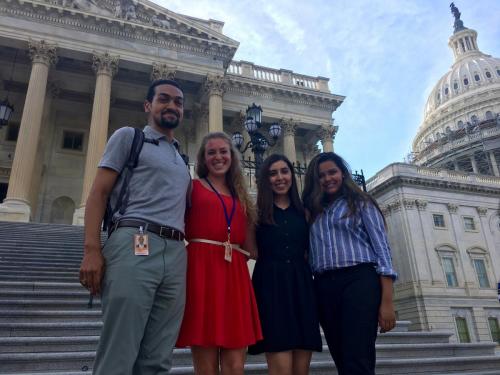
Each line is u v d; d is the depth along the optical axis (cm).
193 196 395
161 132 384
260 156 1307
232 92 3319
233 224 392
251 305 382
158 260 320
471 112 9175
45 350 579
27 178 2119
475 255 4344
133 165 344
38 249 1164
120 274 304
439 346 754
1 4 2467
